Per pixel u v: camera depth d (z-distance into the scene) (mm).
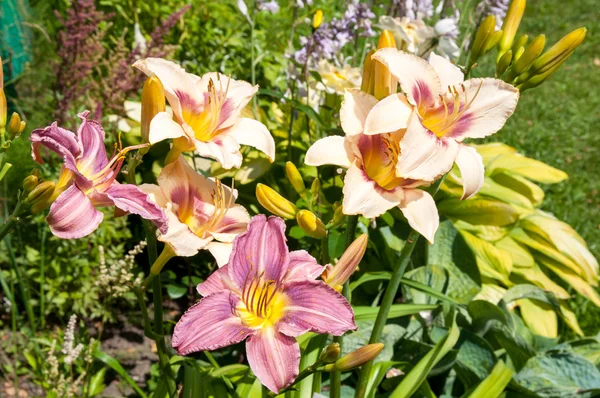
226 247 584
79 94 1270
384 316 663
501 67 620
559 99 2484
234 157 593
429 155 554
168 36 1614
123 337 1203
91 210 502
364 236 563
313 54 1210
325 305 528
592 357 1055
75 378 1092
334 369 548
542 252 1342
